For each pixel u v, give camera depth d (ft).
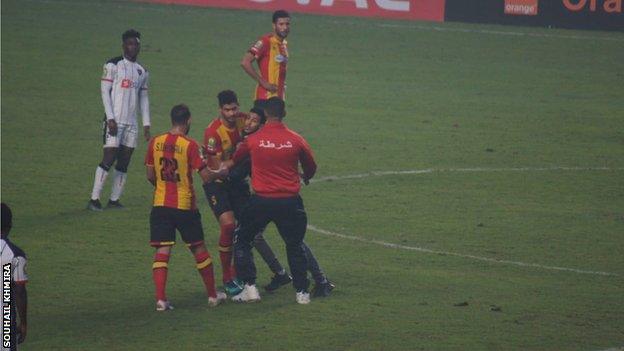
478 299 146.10
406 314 138.92
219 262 164.45
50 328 131.75
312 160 142.72
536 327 134.51
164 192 139.85
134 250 168.55
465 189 214.69
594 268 163.73
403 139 260.83
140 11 424.05
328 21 423.64
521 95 320.70
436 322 135.74
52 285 149.69
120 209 194.08
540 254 170.91
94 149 240.12
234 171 146.82
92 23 395.75
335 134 262.88
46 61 333.83
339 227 184.34
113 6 431.43
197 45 367.25
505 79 342.23
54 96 292.40
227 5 440.45
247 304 143.43
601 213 199.11
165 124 265.95
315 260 146.92
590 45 399.65
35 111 274.57
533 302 145.28
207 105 287.28
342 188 212.43
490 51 383.86
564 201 207.62
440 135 266.77
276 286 150.41
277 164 139.74
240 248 143.64
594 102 315.58
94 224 183.21
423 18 436.76
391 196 207.21
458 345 127.13
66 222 183.73
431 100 308.81
